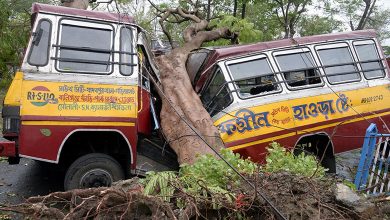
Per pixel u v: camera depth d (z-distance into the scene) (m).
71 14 5.52
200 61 7.29
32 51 5.25
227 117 6.21
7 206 3.39
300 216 3.66
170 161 6.13
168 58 7.55
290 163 4.65
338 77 7.06
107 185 5.43
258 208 3.71
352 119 6.89
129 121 5.51
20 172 7.18
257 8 16.64
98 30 5.63
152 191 3.65
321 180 4.30
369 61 7.38
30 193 6.10
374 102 7.15
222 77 6.54
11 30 7.83
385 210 3.86
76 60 5.42
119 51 5.63
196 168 4.16
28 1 9.68
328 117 6.73
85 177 5.35
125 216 3.46
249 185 3.87
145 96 5.91
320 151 6.84
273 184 3.96
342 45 7.26
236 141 6.10
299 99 6.62
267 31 17.14
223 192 3.71
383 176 5.84
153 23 12.89
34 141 5.05
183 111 6.17
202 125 5.90
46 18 5.40
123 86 5.55
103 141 5.68
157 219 3.30
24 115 5.03
